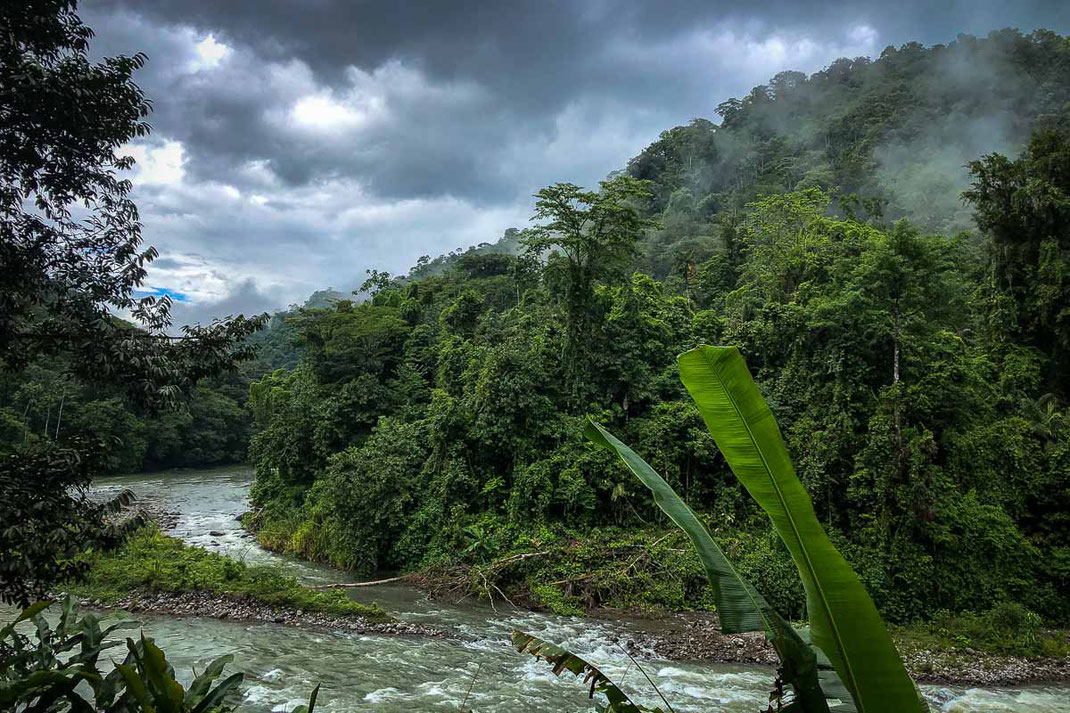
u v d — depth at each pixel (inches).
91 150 222.7
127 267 236.8
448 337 1290.6
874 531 677.9
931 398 723.4
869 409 738.2
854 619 88.6
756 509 818.2
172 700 115.4
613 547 754.8
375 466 848.9
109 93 219.3
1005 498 706.2
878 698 87.5
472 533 794.2
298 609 601.6
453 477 860.6
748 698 437.4
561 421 910.4
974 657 553.0
